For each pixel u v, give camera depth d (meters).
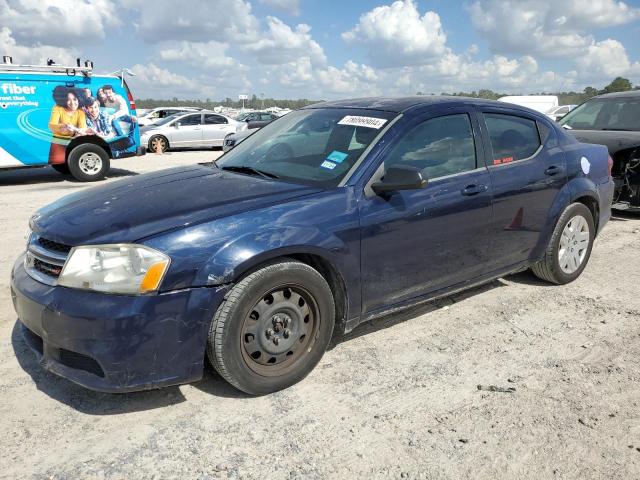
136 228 2.81
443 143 3.87
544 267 4.82
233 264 2.79
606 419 2.93
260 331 3.00
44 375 3.29
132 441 2.70
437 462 2.58
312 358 3.24
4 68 11.01
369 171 3.43
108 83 12.27
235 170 3.86
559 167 4.63
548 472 2.52
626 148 7.18
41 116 11.52
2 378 3.24
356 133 3.71
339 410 2.99
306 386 3.22
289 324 3.12
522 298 4.68
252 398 3.09
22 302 2.90
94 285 2.67
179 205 3.05
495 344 3.81
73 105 11.86
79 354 2.71
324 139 3.82
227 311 2.82
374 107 3.99
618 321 4.23
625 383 3.31
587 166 4.95
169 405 3.01
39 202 9.15
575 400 3.12
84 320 2.62
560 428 2.85
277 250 2.92
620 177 7.38
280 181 3.49
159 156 18.92
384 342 3.81
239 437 2.74
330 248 3.15
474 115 4.15
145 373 2.71
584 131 8.03
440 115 3.92
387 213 3.42
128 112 12.66
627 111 8.30
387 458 2.60
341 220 3.22
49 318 2.71
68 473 2.46
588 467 2.56
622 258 5.91
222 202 3.08
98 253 2.72
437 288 3.90
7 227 7.15
